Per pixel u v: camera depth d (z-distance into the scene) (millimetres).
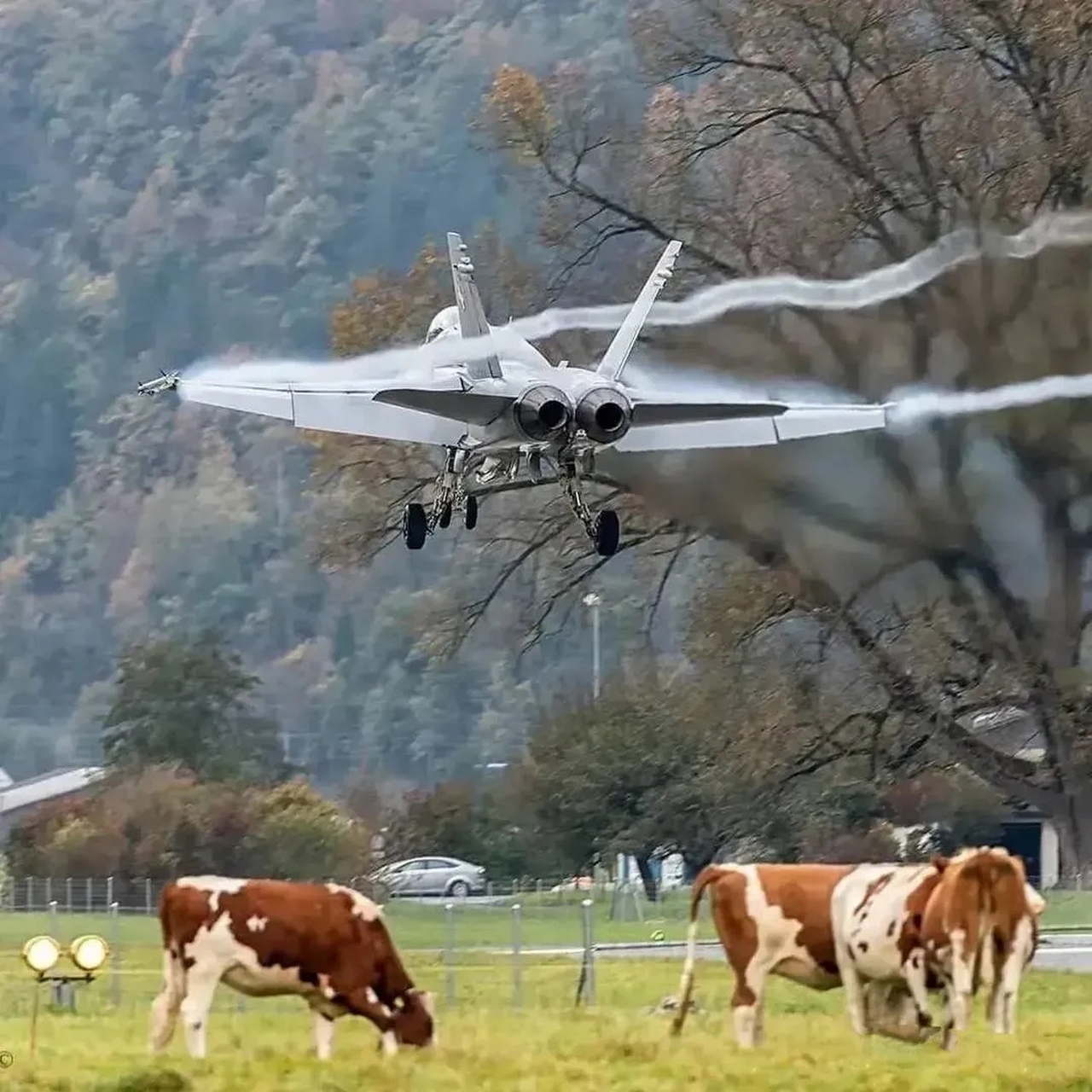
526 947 118125
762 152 144500
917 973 64938
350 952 64188
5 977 102000
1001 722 161250
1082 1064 62594
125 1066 62750
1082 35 130500
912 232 135750
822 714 147125
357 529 148125
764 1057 64562
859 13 133750
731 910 67562
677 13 143875
